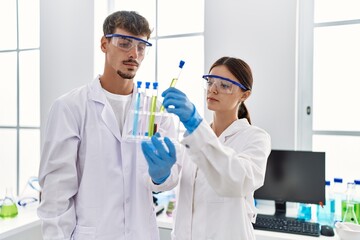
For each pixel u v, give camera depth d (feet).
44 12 7.57
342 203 5.59
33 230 6.04
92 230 3.50
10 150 8.18
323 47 6.20
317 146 6.30
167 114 3.75
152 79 7.37
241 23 6.21
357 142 6.02
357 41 5.99
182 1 7.10
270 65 6.04
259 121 6.13
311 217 5.72
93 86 3.90
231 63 3.55
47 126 3.67
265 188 5.74
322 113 6.25
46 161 3.57
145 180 3.81
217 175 2.88
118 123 3.85
